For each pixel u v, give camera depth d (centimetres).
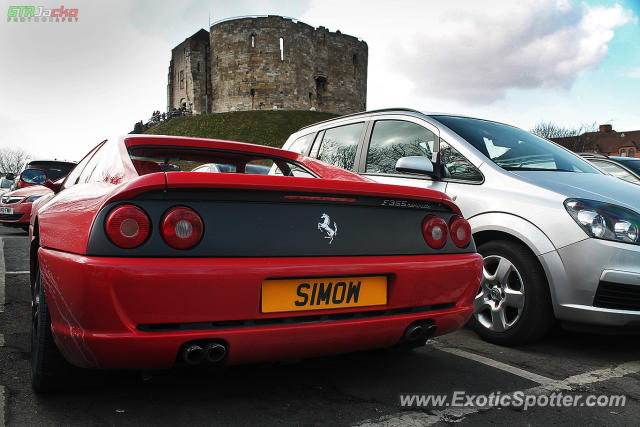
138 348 165
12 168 10075
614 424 201
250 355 184
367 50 7288
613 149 6325
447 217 233
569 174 342
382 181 381
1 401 204
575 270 276
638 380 252
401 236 214
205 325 174
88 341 166
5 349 274
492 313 310
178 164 291
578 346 310
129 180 181
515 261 299
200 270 169
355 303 201
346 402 214
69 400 209
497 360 278
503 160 346
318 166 296
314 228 194
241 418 196
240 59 6178
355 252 201
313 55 6469
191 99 6512
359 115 447
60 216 210
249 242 181
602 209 283
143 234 168
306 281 190
